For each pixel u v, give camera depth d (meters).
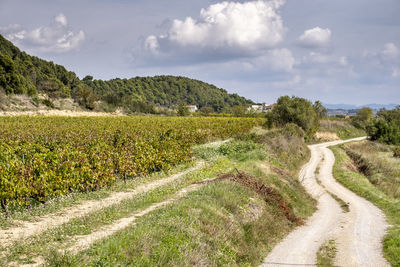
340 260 11.30
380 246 13.00
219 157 25.36
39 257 7.58
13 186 11.02
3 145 16.47
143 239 8.30
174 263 7.93
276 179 21.00
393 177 35.16
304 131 47.56
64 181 13.52
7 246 8.16
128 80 199.38
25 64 100.19
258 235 12.49
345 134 66.31
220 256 9.46
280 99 48.19
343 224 16.95
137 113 83.06
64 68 127.19
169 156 21.19
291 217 16.44
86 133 26.23
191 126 37.22
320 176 30.89
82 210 12.23
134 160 18.33
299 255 11.69
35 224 10.41
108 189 15.72
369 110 80.62
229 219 11.89
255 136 32.69
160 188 15.70
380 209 21.25
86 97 76.56
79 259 7.21
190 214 10.67
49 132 25.86
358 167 39.91
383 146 54.59
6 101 57.19
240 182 16.66
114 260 7.21
